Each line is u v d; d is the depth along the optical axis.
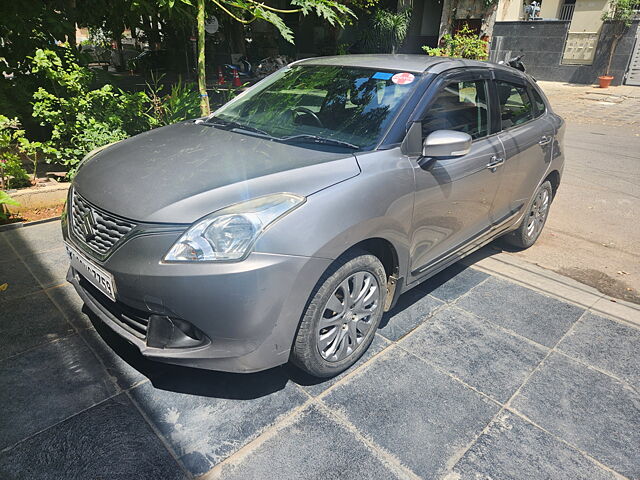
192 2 5.77
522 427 2.36
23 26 5.44
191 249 2.05
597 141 9.77
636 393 2.65
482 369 2.77
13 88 5.72
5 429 2.17
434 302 3.48
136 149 2.81
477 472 2.10
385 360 2.80
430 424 2.35
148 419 2.28
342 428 2.29
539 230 4.62
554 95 16.02
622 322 3.35
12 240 4.07
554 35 18.55
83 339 2.81
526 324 3.26
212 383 2.54
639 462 2.21
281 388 2.53
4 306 3.09
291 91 3.36
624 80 18.12
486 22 17.33
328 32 19.53
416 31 21.08
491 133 3.47
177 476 2.00
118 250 2.19
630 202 6.11
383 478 2.04
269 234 2.10
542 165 4.13
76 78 5.14
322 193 2.29
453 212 3.12
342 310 2.51
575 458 2.21
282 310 2.16
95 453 2.09
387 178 2.55
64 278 3.48
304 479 2.02
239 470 2.04
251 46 22.38
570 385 2.68
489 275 3.96
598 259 4.45
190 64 18.20
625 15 16.95
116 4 6.73
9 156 4.76
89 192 2.46
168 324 2.17
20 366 2.57
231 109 3.50
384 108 2.88
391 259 2.80
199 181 2.32
